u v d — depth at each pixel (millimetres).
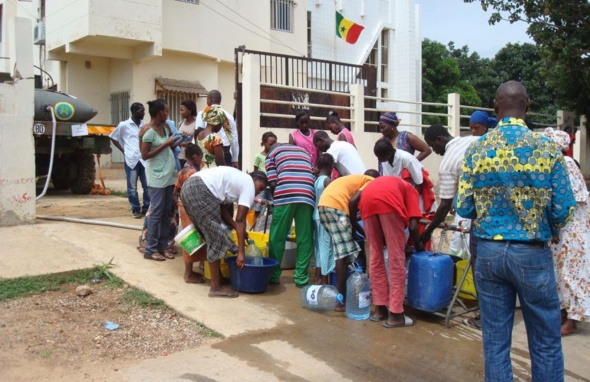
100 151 11719
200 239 5406
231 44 19750
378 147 5477
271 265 5484
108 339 4309
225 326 4586
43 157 11977
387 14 25859
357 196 5027
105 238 6863
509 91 3188
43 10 19312
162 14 17766
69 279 5504
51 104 10805
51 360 3902
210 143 5996
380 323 4836
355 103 12008
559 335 3068
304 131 7633
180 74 18781
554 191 2977
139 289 5309
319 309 5102
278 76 15328
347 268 5148
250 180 5355
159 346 4219
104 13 16156
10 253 6012
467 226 5594
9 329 4375
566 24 14383
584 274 4730
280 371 3822
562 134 4770
